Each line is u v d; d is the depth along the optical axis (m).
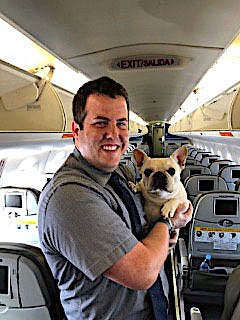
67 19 0.72
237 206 1.97
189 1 0.62
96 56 1.06
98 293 0.67
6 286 1.11
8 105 1.48
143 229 0.83
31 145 2.31
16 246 1.15
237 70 1.89
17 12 0.67
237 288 0.68
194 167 4.12
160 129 12.02
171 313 1.52
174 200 1.01
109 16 0.71
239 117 1.76
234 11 0.68
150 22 0.75
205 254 2.06
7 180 3.36
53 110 1.52
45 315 1.13
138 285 0.66
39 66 1.77
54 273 0.72
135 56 1.07
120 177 0.88
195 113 3.38
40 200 0.72
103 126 0.70
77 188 0.67
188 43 0.93
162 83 1.57
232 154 4.69
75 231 0.64
